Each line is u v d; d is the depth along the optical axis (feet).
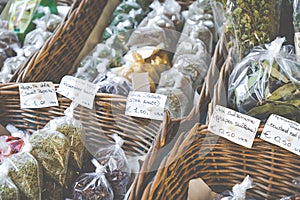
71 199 3.89
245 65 4.14
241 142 3.75
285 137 3.66
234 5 4.41
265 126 3.72
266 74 3.98
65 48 5.19
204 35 5.29
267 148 3.72
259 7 4.45
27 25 5.86
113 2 5.90
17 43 5.80
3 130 4.57
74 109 4.32
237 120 3.80
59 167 3.94
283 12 4.69
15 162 3.83
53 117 4.53
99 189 3.86
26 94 4.53
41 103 4.50
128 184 4.00
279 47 4.11
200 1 5.70
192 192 3.75
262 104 3.91
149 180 3.62
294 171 3.70
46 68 4.96
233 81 4.17
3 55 5.50
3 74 5.13
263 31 4.40
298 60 4.07
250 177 3.83
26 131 4.63
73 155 4.09
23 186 3.74
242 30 4.38
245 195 3.78
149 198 3.33
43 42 5.54
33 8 5.93
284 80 3.94
